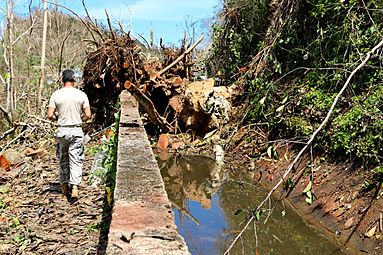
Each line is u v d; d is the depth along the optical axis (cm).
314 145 738
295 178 731
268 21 1232
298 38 986
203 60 1516
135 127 689
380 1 717
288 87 934
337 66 762
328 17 877
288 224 613
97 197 615
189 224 649
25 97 1463
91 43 1302
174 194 809
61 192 639
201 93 1166
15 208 574
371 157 594
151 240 241
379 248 478
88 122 1180
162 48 1293
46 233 491
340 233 547
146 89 1188
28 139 1084
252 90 1034
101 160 720
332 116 716
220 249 548
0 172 766
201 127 1185
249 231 606
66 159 621
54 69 1653
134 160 457
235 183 842
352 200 577
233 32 1371
